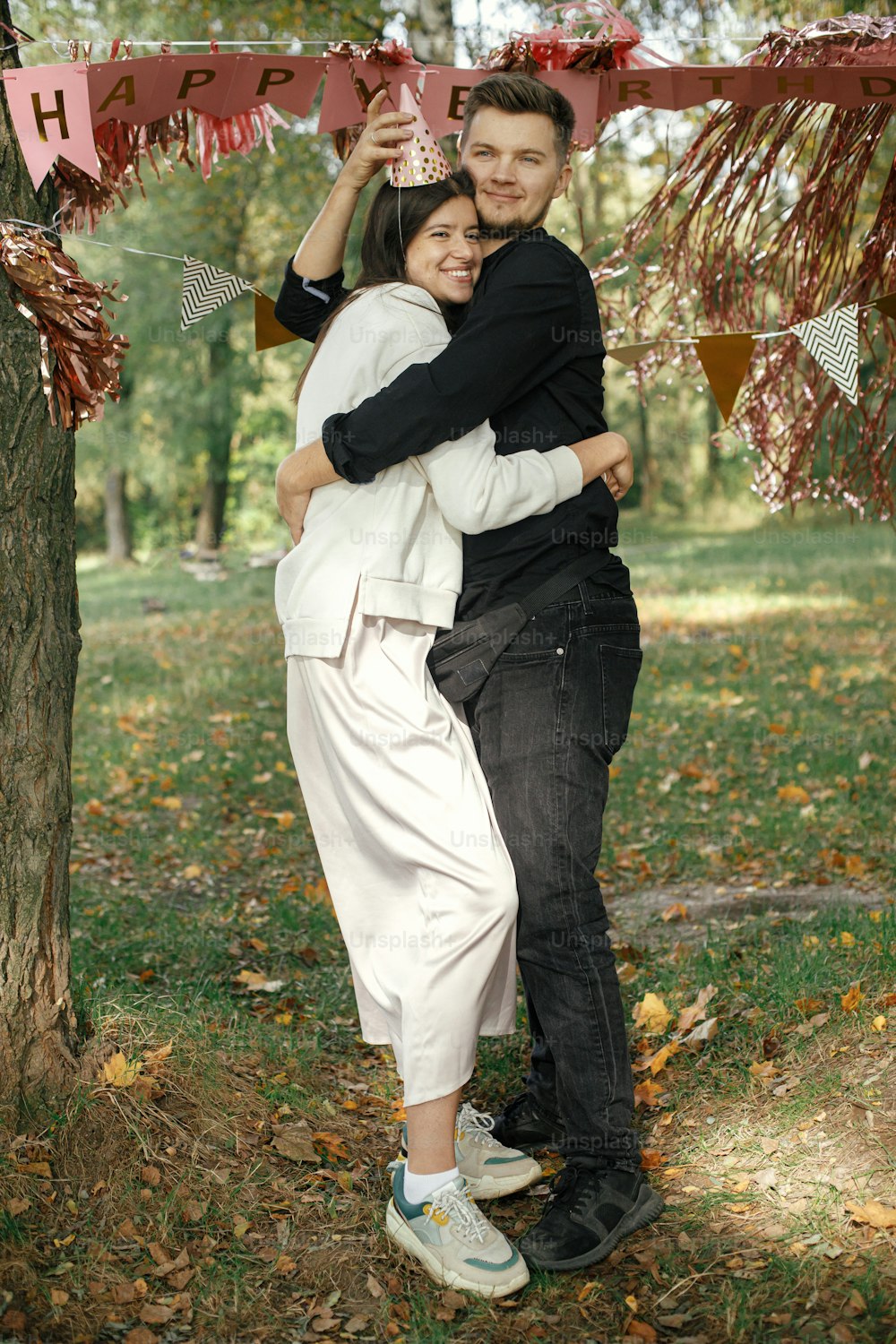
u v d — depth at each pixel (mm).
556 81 2893
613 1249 2307
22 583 2506
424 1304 2195
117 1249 2250
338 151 3096
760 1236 2279
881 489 3570
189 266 2775
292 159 12117
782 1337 1995
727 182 3420
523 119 2473
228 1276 2223
